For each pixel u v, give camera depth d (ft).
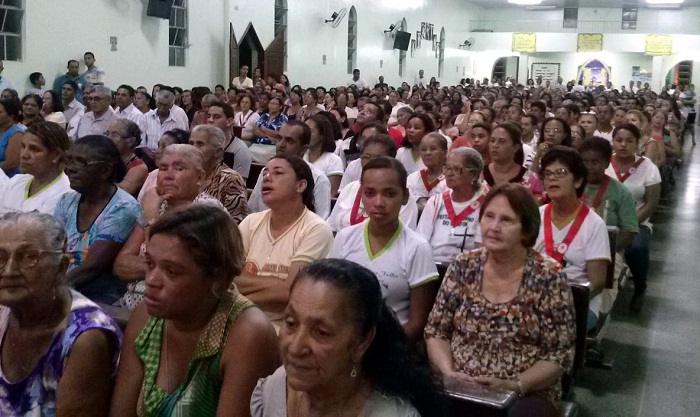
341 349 5.08
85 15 40.91
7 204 12.79
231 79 54.34
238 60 55.72
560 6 113.19
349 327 5.09
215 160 14.08
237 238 6.59
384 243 10.29
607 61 113.09
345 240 10.53
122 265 10.64
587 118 26.16
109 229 10.69
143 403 6.50
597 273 12.03
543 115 33.78
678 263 21.65
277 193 10.31
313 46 67.36
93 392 6.48
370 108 27.07
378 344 5.40
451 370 8.54
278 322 10.12
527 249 8.77
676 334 15.69
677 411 12.06
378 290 5.32
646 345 15.02
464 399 6.52
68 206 11.26
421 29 93.45
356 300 5.12
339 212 14.32
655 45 108.17
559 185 11.97
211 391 6.46
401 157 20.54
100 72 40.06
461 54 110.32
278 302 10.11
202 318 6.50
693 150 54.85
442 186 15.89
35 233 6.38
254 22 56.95
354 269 5.26
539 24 111.86
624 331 15.85
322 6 68.33
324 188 15.81
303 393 5.56
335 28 71.31
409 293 10.20
